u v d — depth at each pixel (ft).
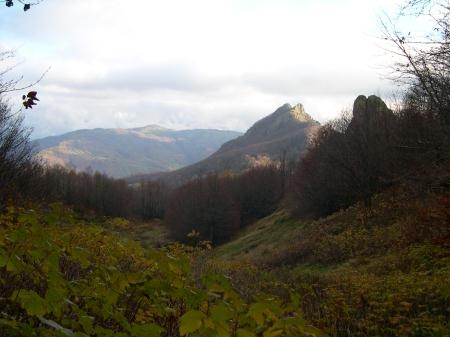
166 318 9.41
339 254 50.42
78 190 206.08
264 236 94.53
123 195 226.99
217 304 6.15
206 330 5.68
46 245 6.93
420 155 52.24
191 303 6.38
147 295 7.48
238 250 89.71
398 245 43.14
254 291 26.13
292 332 6.50
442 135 46.55
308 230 73.15
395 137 66.44
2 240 7.09
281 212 122.93
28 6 11.32
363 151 75.46
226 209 157.28
